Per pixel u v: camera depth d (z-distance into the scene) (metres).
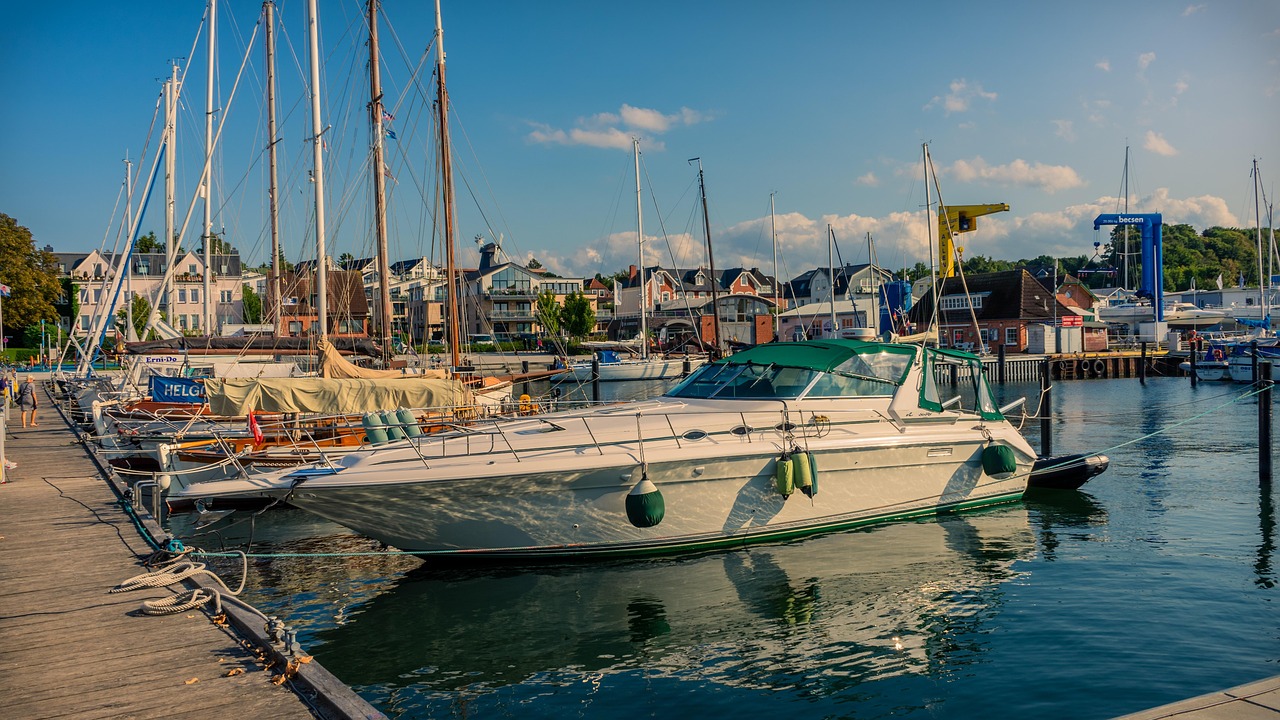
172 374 18.11
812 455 10.05
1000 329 55.56
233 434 13.27
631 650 7.54
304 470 9.21
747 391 11.12
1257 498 13.38
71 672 5.45
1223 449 18.84
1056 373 49.22
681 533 9.77
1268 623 7.88
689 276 87.62
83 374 28.44
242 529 12.23
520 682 6.95
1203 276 109.88
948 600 8.64
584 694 6.70
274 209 26.83
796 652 7.43
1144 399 33.94
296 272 28.25
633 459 9.27
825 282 75.12
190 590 7.27
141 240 84.50
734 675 7.00
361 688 6.92
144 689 5.18
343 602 8.93
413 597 8.91
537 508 9.27
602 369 40.16
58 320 62.19
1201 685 6.60
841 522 10.71
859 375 11.17
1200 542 10.73
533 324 69.19
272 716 4.79
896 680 6.84
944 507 11.59
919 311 47.00
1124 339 60.22
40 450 17.05
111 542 9.15
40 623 6.43
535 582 9.22
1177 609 8.28
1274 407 28.69
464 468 8.99
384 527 9.09
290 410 13.68
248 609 6.55
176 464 12.73
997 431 11.84
